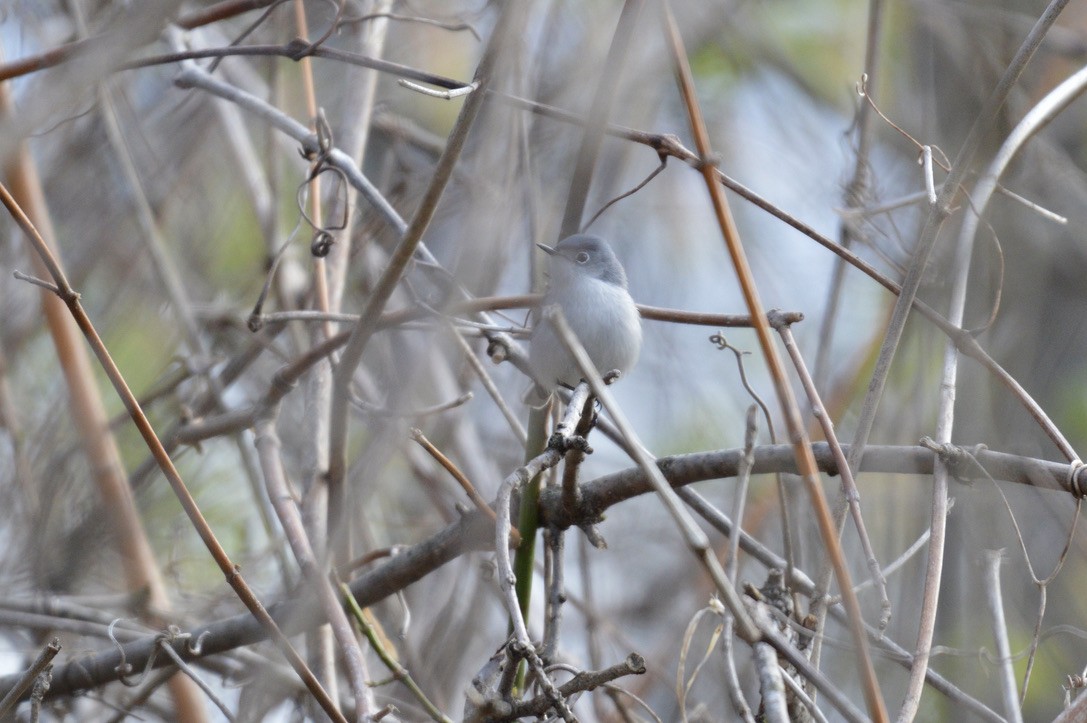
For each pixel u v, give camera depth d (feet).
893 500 32.48
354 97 31.37
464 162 33.86
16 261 34.91
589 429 22.90
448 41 42.37
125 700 29.91
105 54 16.25
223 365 37.11
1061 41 38.91
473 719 19.20
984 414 34.55
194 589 34.27
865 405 22.21
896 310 22.49
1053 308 39.14
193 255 39.11
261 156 40.16
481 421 37.55
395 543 36.91
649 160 45.42
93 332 20.59
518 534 24.63
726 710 33.19
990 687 31.94
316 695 20.62
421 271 27.68
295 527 24.23
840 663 31.68
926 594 20.10
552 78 35.63
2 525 32.01
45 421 33.73
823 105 45.75
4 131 15.75
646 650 38.52
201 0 37.55
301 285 32.91
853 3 45.83
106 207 36.09
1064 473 21.43
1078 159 42.14
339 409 25.07
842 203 31.65
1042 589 21.01
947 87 40.06
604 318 28.99
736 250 17.83
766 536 39.78
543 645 23.15
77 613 29.96
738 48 45.09
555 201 35.81
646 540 42.52
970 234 24.38
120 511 30.76
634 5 22.44
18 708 27.63
